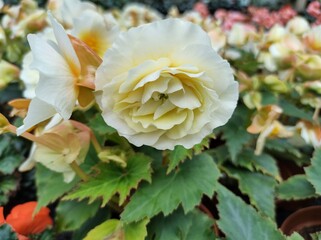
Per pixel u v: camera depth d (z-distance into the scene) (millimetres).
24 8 393
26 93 264
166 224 233
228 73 157
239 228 198
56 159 225
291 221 272
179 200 215
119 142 246
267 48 331
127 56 158
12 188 321
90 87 178
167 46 157
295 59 302
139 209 214
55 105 163
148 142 173
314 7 408
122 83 161
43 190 253
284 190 271
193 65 157
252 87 303
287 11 433
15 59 359
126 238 212
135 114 167
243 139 294
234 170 292
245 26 350
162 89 154
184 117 165
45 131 212
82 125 228
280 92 304
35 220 250
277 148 303
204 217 234
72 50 169
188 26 155
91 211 251
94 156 262
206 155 238
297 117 316
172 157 215
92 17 208
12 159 327
